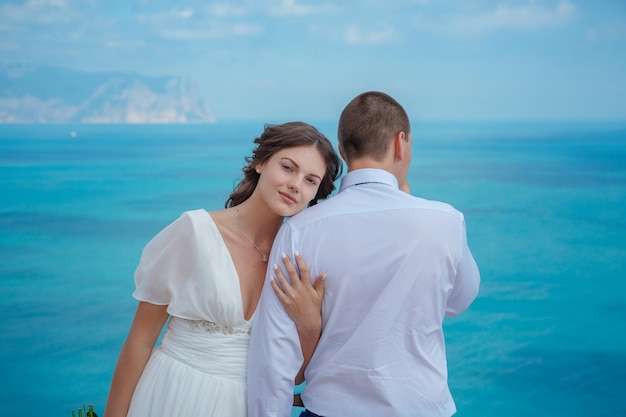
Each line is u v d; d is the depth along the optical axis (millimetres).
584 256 17609
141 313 1971
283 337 1770
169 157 30203
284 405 1801
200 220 1882
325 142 1858
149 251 1918
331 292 1747
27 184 23594
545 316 13719
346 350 1743
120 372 1975
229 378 1881
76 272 15445
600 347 12102
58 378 10125
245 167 1968
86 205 21188
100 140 33312
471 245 18219
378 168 1795
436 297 1733
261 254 1942
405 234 1713
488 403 9805
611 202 22234
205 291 1860
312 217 1761
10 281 14625
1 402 9312
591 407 9594
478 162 28500
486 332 12820
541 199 22656
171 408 1878
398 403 1723
